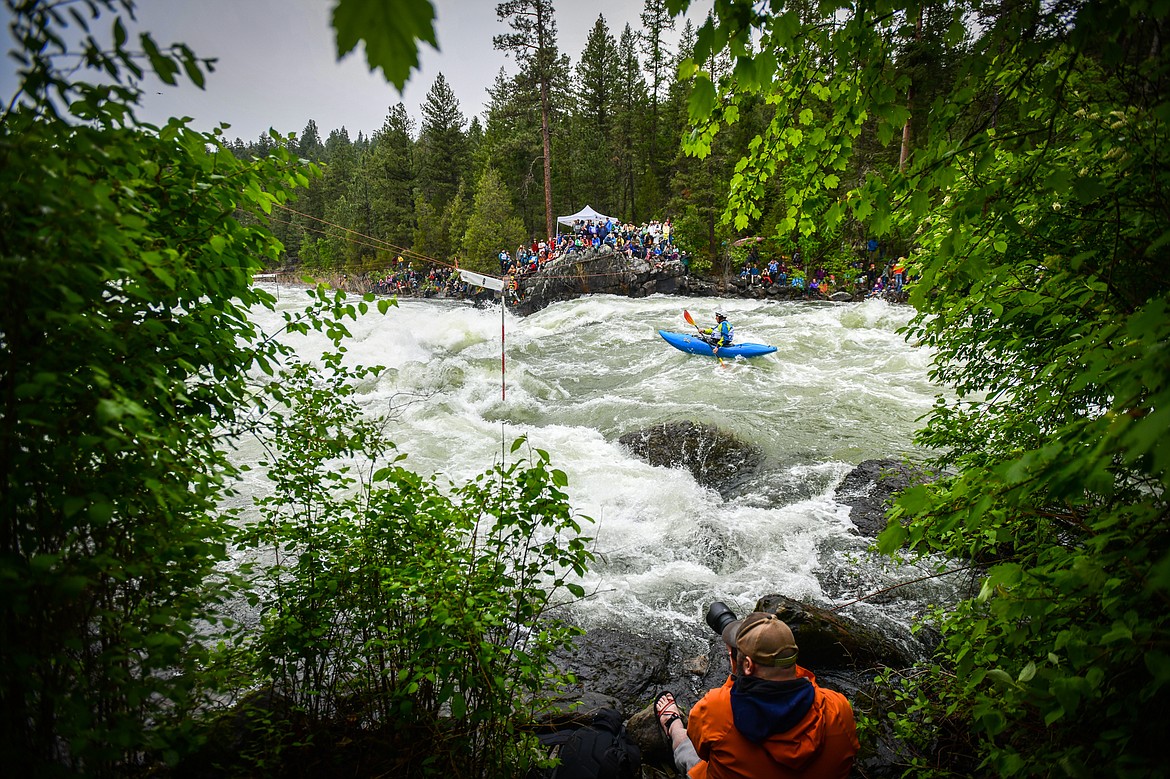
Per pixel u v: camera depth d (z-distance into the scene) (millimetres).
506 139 37094
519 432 9305
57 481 1521
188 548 1834
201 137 2021
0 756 1296
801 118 2770
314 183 56656
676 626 4660
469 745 2424
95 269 1426
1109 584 1485
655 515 6590
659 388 11633
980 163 1976
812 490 7016
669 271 23875
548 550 2365
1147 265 2105
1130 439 1051
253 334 2316
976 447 3895
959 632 2598
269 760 2365
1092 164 2412
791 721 1880
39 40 1136
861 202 2404
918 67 2238
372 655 2648
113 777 1974
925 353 12875
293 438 2734
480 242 32250
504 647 2404
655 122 38812
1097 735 1691
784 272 23594
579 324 19188
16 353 1279
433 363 13586
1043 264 2758
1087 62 2242
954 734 2895
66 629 1577
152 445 1673
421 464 7953
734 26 1745
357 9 550
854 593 4930
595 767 2592
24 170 1128
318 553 2695
